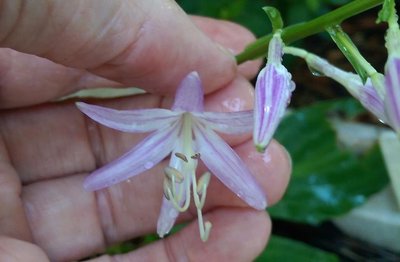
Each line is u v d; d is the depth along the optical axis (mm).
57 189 137
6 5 102
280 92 102
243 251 131
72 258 139
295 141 194
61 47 112
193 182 116
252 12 207
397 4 228
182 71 122
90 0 106
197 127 119
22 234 130
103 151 141
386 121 104
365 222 188
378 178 188
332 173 188
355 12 108
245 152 127
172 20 115
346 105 202
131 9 110
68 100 139
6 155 134
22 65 131
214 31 148
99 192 138
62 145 139
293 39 116
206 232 113
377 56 230
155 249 132
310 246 185
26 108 138
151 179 136
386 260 188
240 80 131
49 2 103
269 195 129
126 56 116
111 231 141
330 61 231
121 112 114
